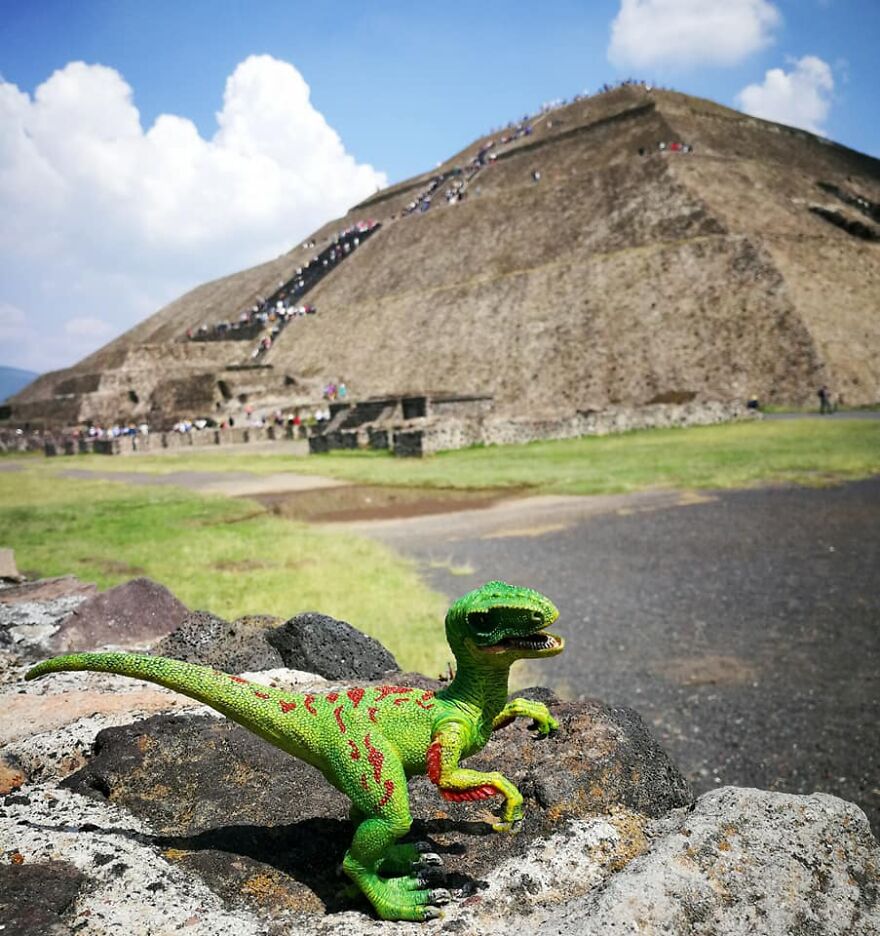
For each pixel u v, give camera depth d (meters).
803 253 74.38
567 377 68.75
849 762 7.75
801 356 60.94
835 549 16.03
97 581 14.73
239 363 100.38
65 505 27.31
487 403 63.66
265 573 15.36
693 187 87.06
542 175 113.75
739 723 8.66
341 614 12.27
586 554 16.91
